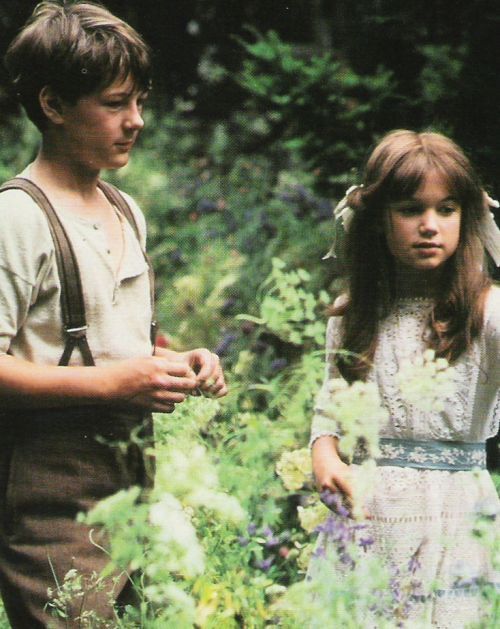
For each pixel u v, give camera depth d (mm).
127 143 4387
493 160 7223
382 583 3621
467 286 4613
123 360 4305
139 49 4328
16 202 4219
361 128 8297
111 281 4328
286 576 5547
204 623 4039
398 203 4559
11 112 18688
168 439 4719
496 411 4695
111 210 4566
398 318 4727
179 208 14602
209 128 18359
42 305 4230
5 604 4309
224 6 16641
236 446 5840
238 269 10930
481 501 4375
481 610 4277
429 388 4039
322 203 10852
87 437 4254
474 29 7535
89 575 4184
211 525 4602
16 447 4254
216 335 9969
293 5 15531
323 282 9211
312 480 5207
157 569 3207
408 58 8391
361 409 3771
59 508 4234
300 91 8336
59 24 4281
